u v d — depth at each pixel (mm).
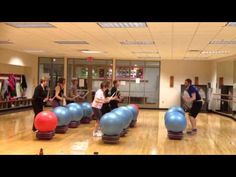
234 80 14586
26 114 12984
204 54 13438
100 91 8141
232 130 9859
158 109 17406
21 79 15555
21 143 6875
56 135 8031
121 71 17562
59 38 9477
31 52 14961
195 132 9031
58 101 9148
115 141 7117
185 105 13281
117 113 7367
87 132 8625
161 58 16594
